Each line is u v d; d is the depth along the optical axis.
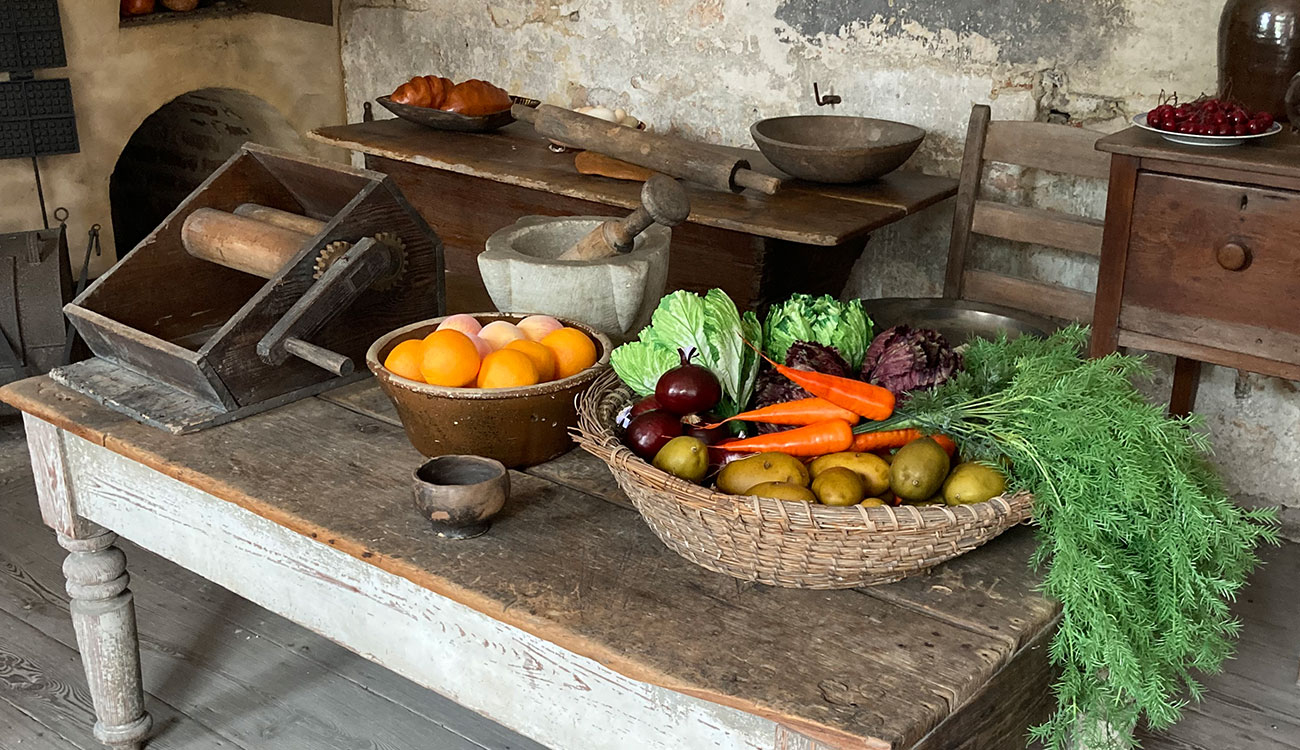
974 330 2.42
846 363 1.49
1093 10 2.87
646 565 1.36
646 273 1.77
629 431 1.41
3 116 3.48
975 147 2.79
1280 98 2.36
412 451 1.65
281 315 1.76
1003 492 1.29
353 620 1.51
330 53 4.33
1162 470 1.28
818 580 1.30
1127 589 1.29
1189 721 2.20
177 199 4.85
